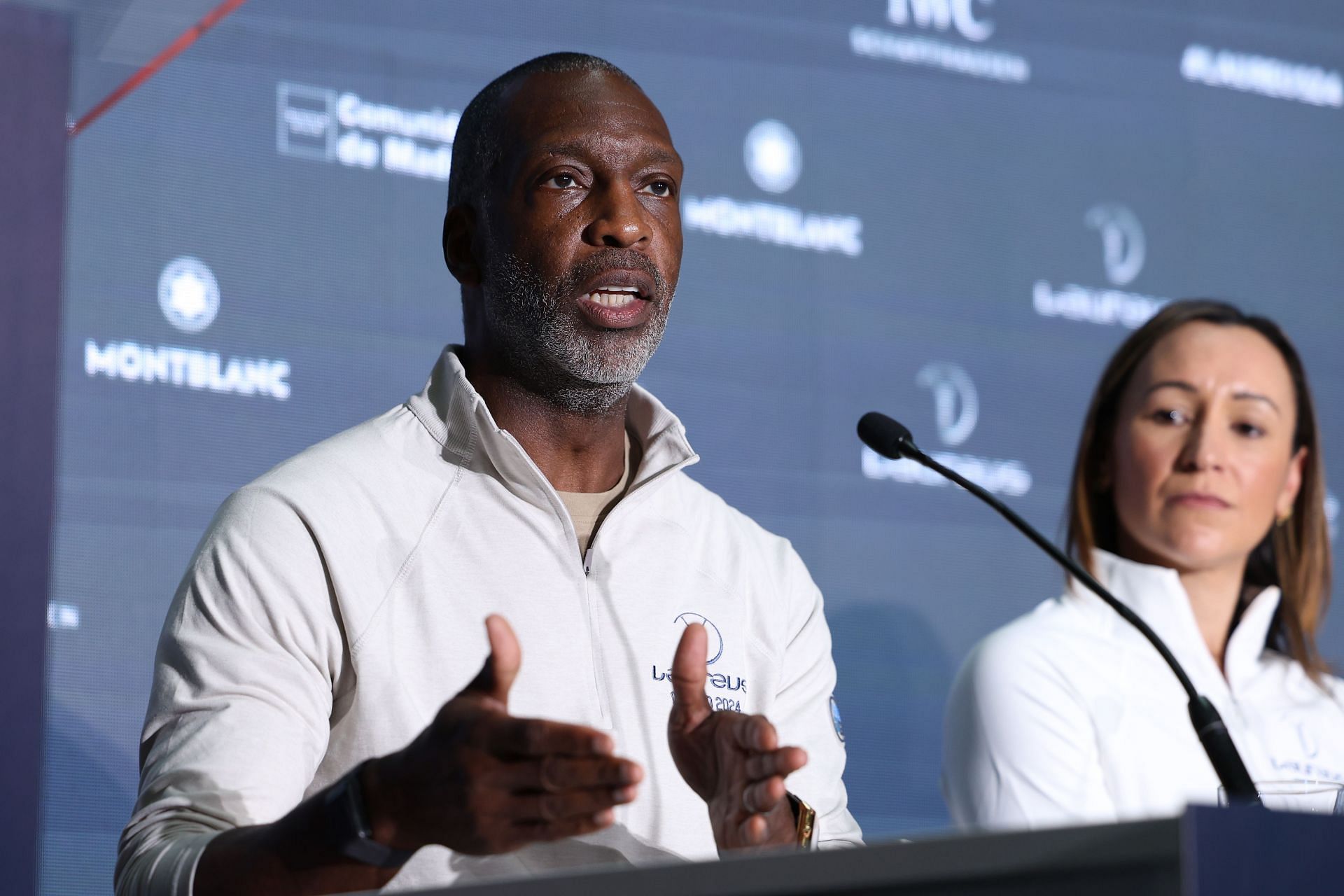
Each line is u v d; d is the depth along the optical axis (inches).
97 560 309.7
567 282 203.9
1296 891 79.8
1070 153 444.1
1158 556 313.9
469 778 116.3
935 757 383.2
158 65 332.2
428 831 123.3
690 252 382.6
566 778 112.7
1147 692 287.7
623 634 206.5
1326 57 493.0
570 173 207.9
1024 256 430.0
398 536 198.1
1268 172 474.9
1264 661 317.1
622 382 208.5
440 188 358.6
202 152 334.3
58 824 297.0
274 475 197.0
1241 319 327.0
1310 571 326.0
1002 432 415.2
